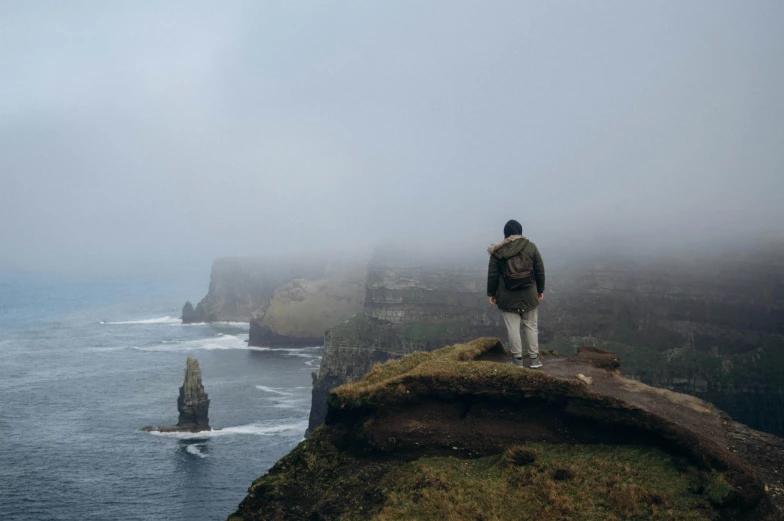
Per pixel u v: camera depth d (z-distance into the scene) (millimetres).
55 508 74250
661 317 130875
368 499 15703
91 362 189875
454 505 14078
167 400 134625
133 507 74500
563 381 15477
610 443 14961
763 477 12945
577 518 13039
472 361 17797
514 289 17094
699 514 12242
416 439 16281
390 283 165500
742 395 107750
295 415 122438
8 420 117312
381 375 18094
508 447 15602
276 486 17234
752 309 121875
